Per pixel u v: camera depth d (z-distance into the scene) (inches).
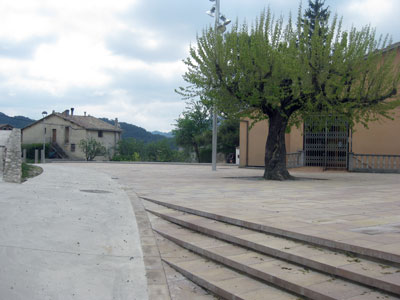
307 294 133.2
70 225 234.4
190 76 577.6
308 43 528.7
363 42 539.8
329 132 815.1
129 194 390.3
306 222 216.7
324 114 595.5
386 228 196.7
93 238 215.3
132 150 2101.4
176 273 178.5
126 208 309.1
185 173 766.5
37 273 159.3
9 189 354.6
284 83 542.6
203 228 228.7
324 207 284.0
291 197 353.7
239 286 151.5
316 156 826.8
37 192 351.3
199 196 364.8
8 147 438.0
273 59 521.3
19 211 253.6
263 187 462.0
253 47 516.7
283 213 253.1
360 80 534.9
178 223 258.4
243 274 165.3
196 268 177.0
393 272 134.7
